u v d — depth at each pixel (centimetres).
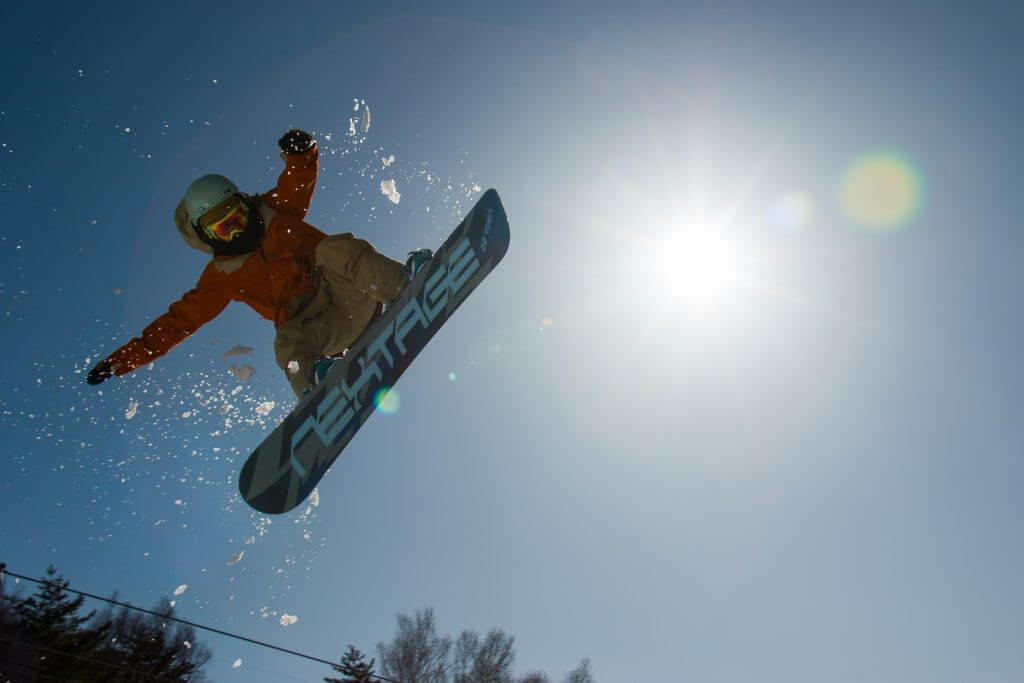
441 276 477
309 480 401
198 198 461
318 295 470
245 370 509
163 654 682
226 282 475
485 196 516
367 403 435
